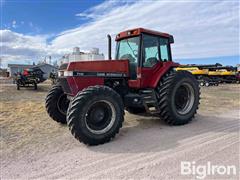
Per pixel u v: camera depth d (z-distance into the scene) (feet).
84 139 13.26
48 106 17.83
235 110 25.25
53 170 10.32
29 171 10.24
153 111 18.43
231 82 82.23
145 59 17.89
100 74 16.07
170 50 20.08
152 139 14.61
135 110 21.63
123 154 12.13
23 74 51.90
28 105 26.81
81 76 15.30
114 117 14.40
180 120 18.06
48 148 13.00
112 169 10.37
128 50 18.70
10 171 10.25
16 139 14.53
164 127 17.62
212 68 78.84
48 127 17.39
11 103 28.32
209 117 21.42
